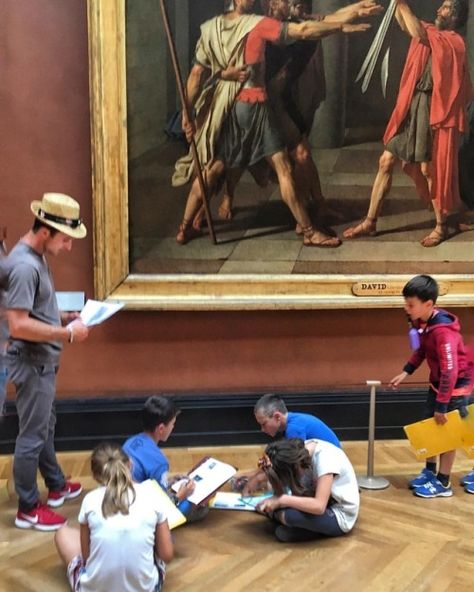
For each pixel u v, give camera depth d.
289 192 4.46
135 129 4.23
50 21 4.16
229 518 3.36
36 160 4.25
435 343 3.67
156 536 2.38
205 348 4.55
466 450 3.63
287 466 2.98
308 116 4.42
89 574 2.23
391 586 2.65
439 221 4.68
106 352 4.45
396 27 4.43
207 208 4.39
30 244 3.11
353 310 4.70
